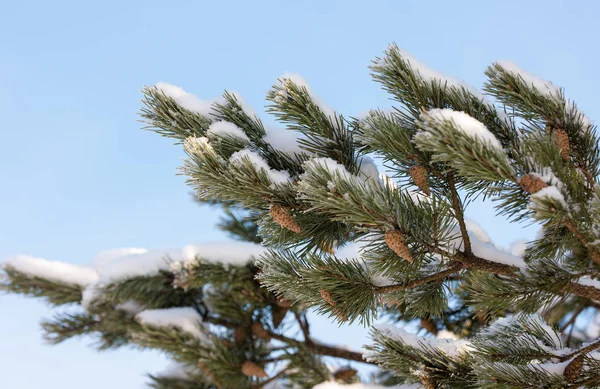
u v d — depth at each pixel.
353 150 1.80
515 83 1.77
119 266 3.14
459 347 1.90
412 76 1.75
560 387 1.76
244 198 1.76
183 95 1.82
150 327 2.98
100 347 3.47
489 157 1.61
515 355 1.84
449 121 1.61
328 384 2.79
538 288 1.81
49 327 3.42
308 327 3.27
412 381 1.90
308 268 1.81
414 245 1.72
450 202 1.77
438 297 1.93
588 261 1.92
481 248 1.82
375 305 1.80
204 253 2.96
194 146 1.72
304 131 1.79
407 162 1.75
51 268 3.41
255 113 1.84
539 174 1.64
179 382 3.49
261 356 3.20
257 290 3.05
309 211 1.78
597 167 1.79
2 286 3.35
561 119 1.76
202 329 3.09
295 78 1.80
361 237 1.78
